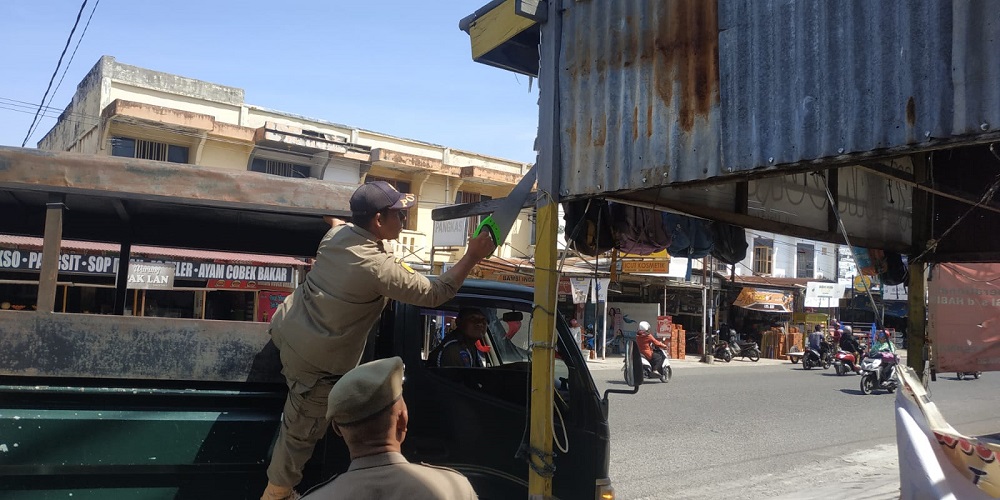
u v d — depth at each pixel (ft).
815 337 72.90
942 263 17.65
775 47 9.50
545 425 11.15
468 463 11.60
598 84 11.80
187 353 9.89
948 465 9.36
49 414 9.11
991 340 18.45
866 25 8.64
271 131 57.16
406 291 8.83
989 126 7.54
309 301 8.97
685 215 13.94
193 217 12.61
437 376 11.79
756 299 90.12
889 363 48.85
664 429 32.65
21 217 12.13
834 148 8.82
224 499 9.70
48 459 9.00
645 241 13.94
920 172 14.14
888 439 31.63
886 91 8.40
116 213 12.34
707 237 14.97
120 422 9.25
